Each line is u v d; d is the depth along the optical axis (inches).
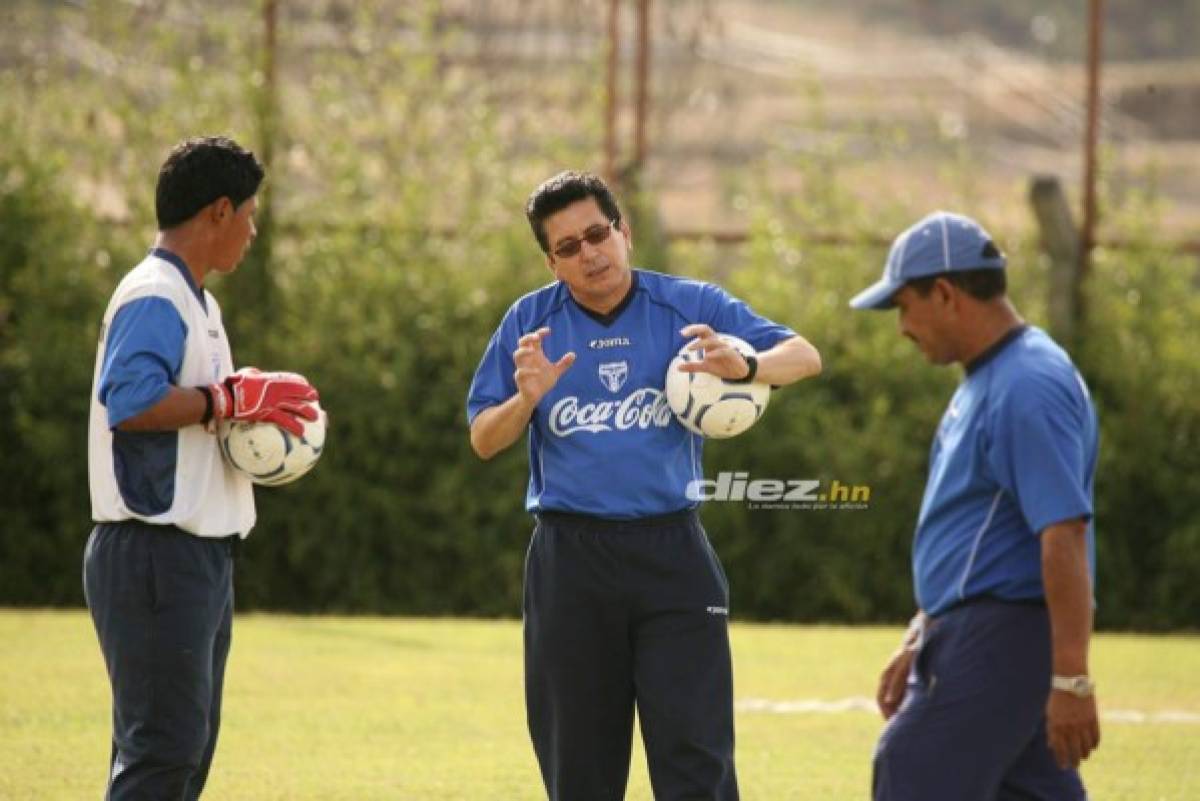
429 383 2107.5
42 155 2145.7
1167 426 2107.5
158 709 757.9
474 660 1576.0
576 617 788.6
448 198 2187.5
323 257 2134.6
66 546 2090.3
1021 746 701.3
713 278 2202.3
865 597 2075.5
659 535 783.7
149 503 757.3
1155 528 2107.5
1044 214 2143.2
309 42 2215.8
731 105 2539.4
